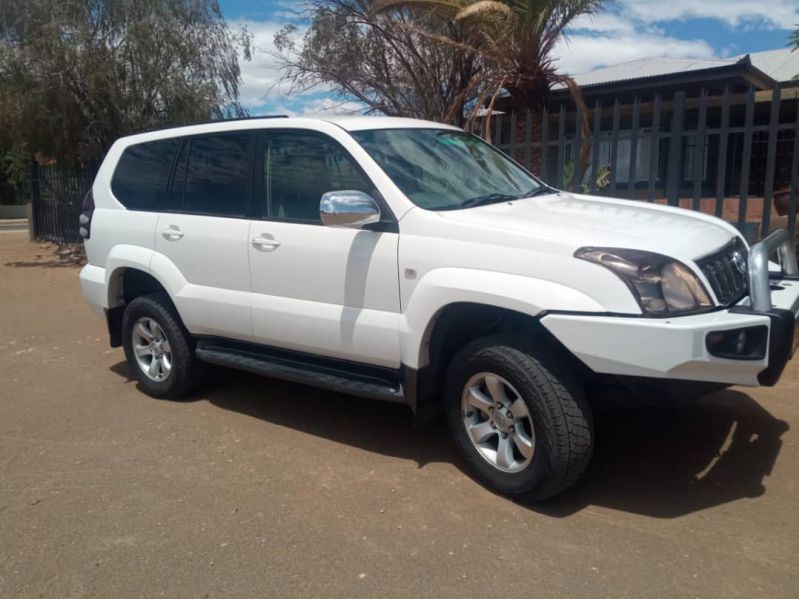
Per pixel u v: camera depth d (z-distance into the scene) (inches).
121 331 241.4
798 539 135.7
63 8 591.8
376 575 130.5
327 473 171.9
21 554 142.6
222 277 200.4
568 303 138.8
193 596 127.2
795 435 179.8
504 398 152.5
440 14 435.2
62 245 691.4
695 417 194.1
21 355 293.0
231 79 668.7
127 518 154.6
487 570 130.3
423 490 161.3
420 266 158.6
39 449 193.5
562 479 144.4
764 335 136.0
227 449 188.4
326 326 176.2
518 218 159.6
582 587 124.1
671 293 136.2
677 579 125.2
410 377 163.0
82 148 611.8
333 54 556.1
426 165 182.2
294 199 186.7
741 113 577.6
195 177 212.4
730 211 508.7
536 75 392.5
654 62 661.3
